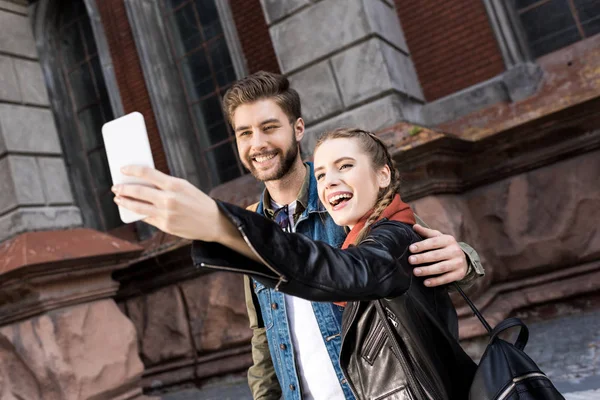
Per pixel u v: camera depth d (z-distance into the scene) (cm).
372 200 115
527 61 550
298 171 168
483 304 448
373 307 105
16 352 414
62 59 978
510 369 96
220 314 589
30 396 404
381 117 503
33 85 556
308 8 539
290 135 163
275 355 153
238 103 160
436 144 432
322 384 141
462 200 514
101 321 436
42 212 512
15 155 512
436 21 596
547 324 448
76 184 949
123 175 63
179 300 621
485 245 510
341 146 114
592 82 495
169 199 61
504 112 530
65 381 396
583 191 465
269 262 69
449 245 103
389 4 602
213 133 825
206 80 827
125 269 639
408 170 455
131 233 852
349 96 522
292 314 150
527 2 584
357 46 518
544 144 480
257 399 171
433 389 97
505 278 504
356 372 110
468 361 102
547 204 482
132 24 830
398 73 539
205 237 67
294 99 166
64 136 956
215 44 812
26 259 401
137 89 844
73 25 959
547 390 93
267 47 709
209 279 603
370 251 84
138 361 452
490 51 564
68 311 416
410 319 96
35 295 407
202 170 830
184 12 845
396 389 102
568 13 562
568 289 459
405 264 96
